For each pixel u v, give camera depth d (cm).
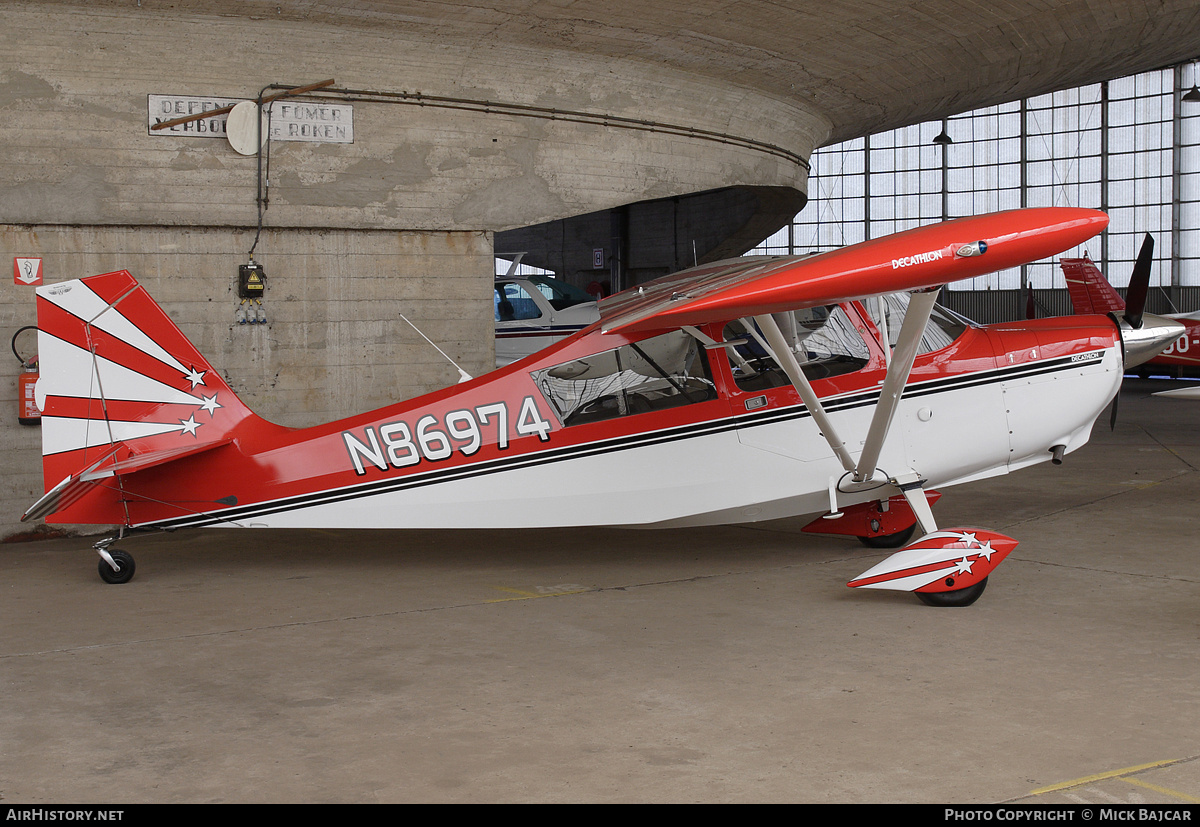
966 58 998
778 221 1545
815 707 337
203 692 364
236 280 736
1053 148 3045
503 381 551
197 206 716
